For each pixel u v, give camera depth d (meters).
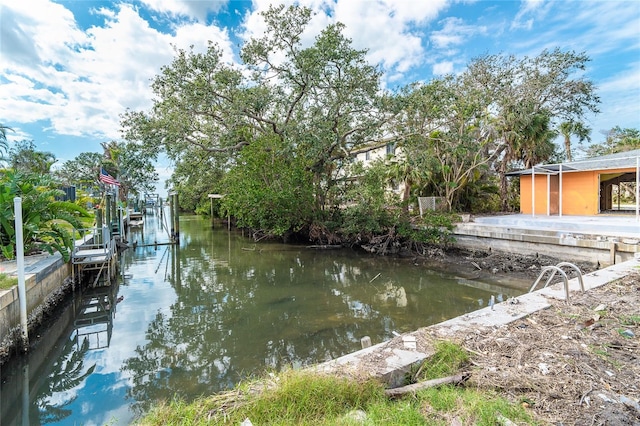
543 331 3.83
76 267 9.90
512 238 11.78
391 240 15.62
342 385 2.74
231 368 5.37
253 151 17.08
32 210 9.18
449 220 14.32
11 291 5.79
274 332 6.76
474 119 19.14
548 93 21.47
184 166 18.72
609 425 2.33
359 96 16.27
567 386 2.79
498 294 9.02
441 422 2.42
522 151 19.91
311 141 15.88
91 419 4.26
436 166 17.62
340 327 6.93
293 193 16.77
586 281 5.76
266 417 2.49
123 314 8.01
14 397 4.89
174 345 6.28
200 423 2.43
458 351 3.31
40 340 6.77
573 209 16.70
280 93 17.64
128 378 5.18
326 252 16.34
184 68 15.77
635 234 9.70
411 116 16.91
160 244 19.22
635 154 15.93
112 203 17.77
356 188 16.92
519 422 2.39
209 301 8.95
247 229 25.36
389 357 3.24
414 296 9.11
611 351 3.38
